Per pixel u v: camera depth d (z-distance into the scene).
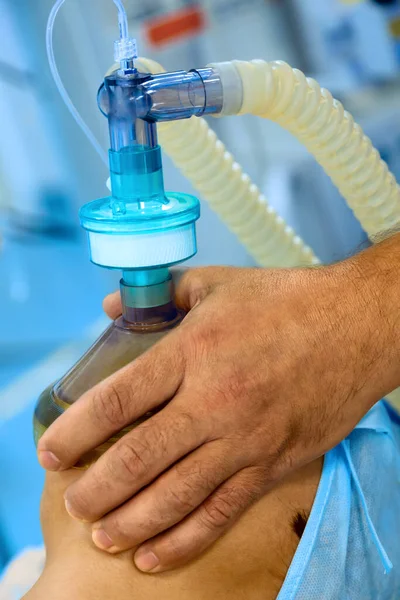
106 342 0.60
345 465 0.61
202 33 1.44
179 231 0.55
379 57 1.56
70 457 0.53
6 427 1.64
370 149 0.75
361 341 0.57
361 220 0.78
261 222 0.78
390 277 0.60
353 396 0.57
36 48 1.44
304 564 0.55
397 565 0.65
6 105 1.53
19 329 1.81
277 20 1.50
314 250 1.56
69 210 1.66
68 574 0.55
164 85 0.58
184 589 0.55
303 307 0.57
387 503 0.65
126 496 0.52
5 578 0.94
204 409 0.52
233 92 0.62
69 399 0.58
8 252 1.76
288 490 0.59
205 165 0.73
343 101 1.53
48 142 1.56
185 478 0.51
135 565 0.54
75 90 1.45
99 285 1.81
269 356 0.55
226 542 0.56
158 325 0.59
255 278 0.61
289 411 0.55
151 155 0.56
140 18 1.38
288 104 0.67
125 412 0.53
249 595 0.56
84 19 1.38
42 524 0.60
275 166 1.52
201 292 0.62
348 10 1.53
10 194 1.65
